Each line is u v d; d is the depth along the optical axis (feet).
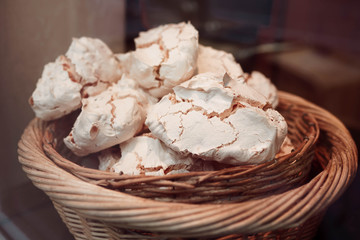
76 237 1.32
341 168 1.26
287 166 1.23
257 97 1.28
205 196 1.16
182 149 1.18
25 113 1.94
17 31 1.76
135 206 1.05
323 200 1.11
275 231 1.17
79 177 1.22
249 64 2.33
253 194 1.19
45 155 1.33
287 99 1.76
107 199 1.08
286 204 1.06
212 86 1.21
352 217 1.57
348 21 2.46
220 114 1.20
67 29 1.91
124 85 1.41
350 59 2.50
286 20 2.48
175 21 2.16
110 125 1.26
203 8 2.19
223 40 2.23
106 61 1.50
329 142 1.51
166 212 1.03
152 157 1.26
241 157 1.16
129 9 2.07
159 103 1.28
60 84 1.41
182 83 1.27
